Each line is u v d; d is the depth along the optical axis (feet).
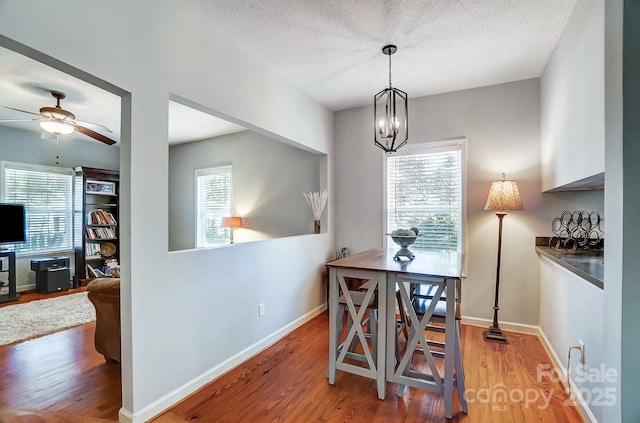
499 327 10.75
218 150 17.58
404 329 8.68
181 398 6.87
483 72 10.23
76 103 12.00
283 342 10.07
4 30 4.29
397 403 6.75
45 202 17.25
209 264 7.72
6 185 15.84
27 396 7.03
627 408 4.27
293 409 6.56
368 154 13.41
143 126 6.10
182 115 13.66
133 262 5.94
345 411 6.49
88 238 17.90
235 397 7.00
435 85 11.21
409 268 6.86
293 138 11.14
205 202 18.44
